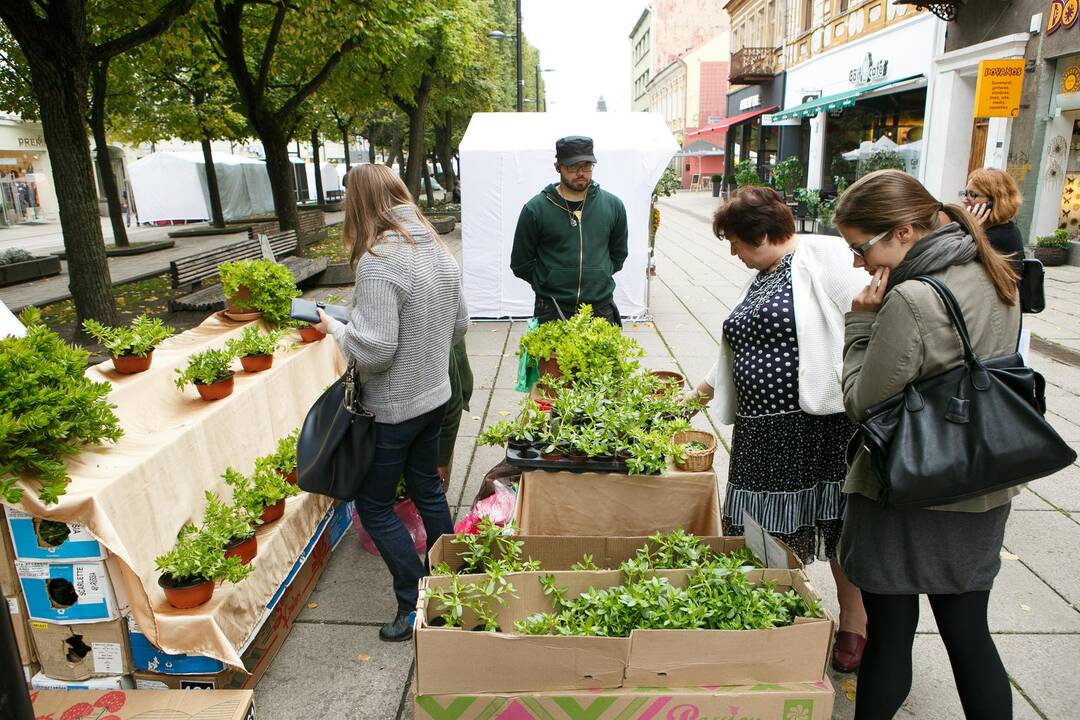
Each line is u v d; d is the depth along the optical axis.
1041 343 6.99
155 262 16.33
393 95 19.42
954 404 1.71
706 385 3.06
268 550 2.77
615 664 1.93
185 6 8.02
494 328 8.56
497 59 29.39
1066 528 3.67
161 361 3.30
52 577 2.30
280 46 14.52
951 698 2.54
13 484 2.11
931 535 1.85
